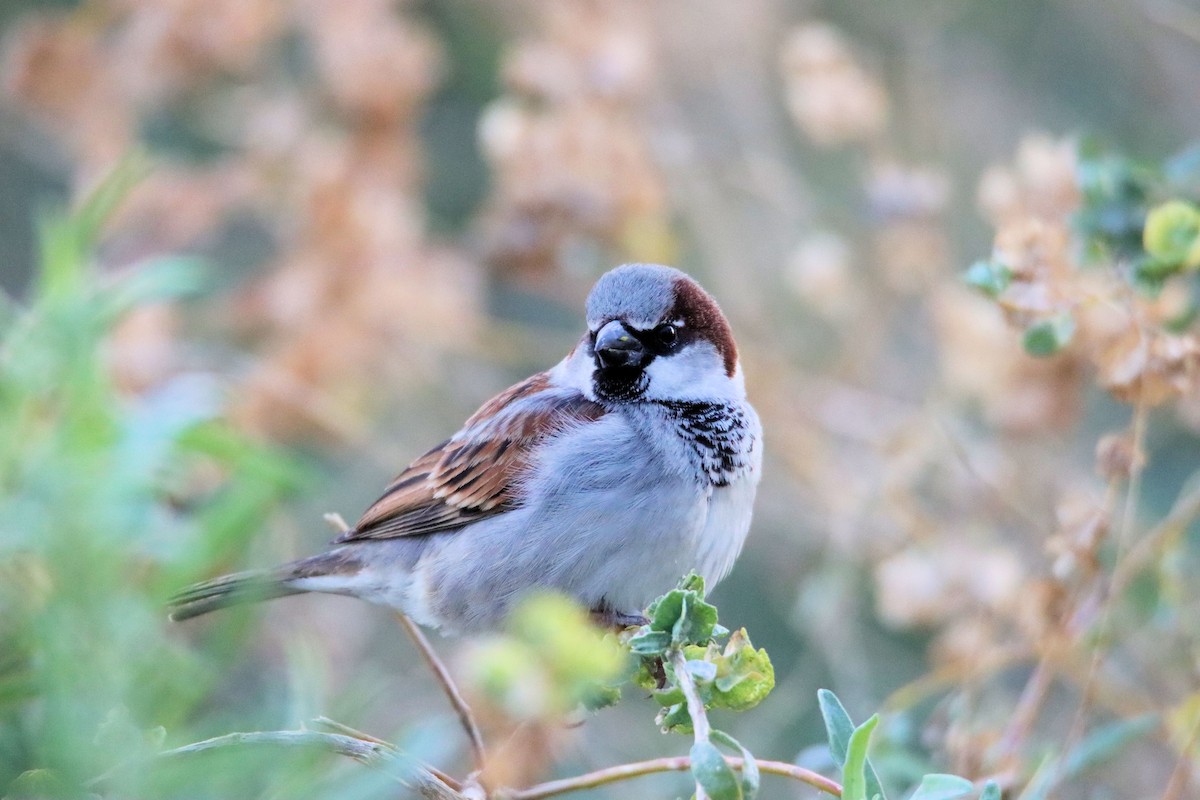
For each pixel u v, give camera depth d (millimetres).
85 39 13117
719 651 5266
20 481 4242
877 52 14906
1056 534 8266
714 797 4562
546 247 12422
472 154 16094
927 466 11398
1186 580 9164
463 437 8805
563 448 8312
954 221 13930
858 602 12008
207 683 3869
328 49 13328
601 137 12477
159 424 4367
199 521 4277
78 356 4574
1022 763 7859
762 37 14719
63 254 5547
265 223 14992
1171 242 7340
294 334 12664
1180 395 7477
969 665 8438
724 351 8539
